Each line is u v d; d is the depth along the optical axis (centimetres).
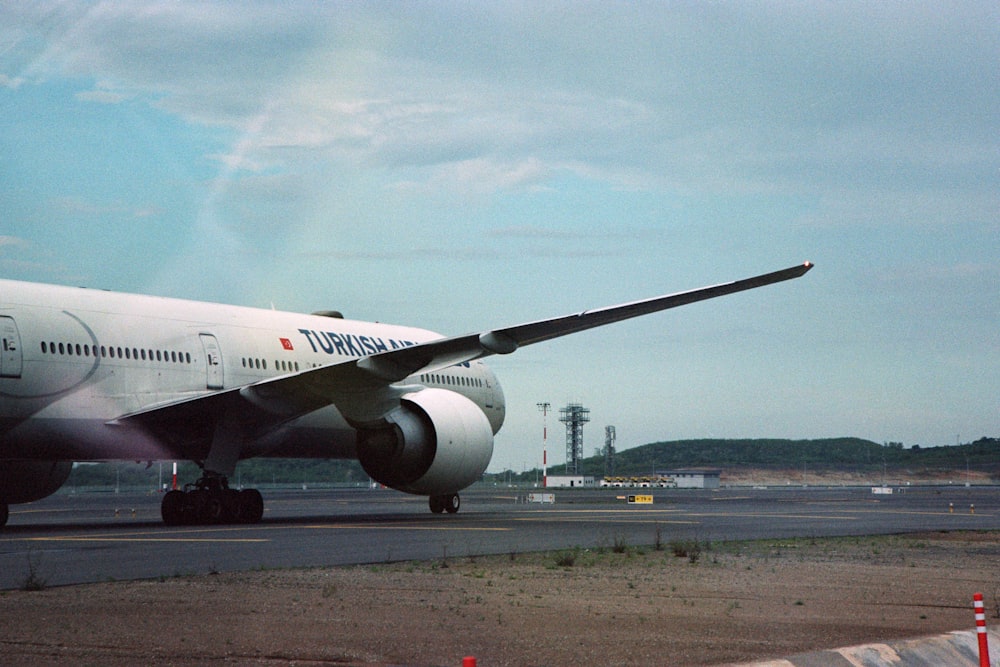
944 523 3884
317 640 1279
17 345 2966
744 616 1517
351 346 4072
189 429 3406
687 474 16862
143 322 3338
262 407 3281
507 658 1197
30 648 1212
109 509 5478
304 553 2283
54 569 1939
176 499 3344
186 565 2014
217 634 1305
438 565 2100
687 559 2319
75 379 3097
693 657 1208
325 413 3853
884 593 1806
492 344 3142
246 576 1858
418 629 1363
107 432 3200
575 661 1184
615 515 4344
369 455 3822
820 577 2030
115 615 1429
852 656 1230
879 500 7344
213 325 3562
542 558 2270
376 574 1930
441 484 3847
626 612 1538
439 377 4350
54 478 3553
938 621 1502
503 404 4738
